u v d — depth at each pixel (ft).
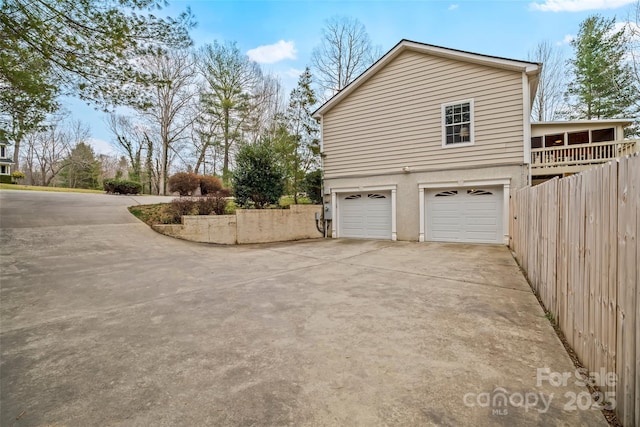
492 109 29.40
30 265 18.74
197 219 29.66
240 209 32.19
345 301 13.03
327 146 39.06
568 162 36.24
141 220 32.37
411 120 33.40
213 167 92.89
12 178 82.38
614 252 6.24
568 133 43.37
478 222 30.48
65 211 32.63
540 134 43.37
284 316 11.36
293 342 9.21
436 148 32.12
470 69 30.30
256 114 84.89
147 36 22.35
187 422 5.87
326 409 6.18
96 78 22.61
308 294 14.11
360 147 36.63
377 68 34.88
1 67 19.56
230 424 5.81
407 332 9.81
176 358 8.38
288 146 41.06
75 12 19.61
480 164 29.99
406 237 33.81
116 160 108.27
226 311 11.98
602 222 6.87
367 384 7.02
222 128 82.64
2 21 17.92
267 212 33.78
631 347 5.47
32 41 19.39
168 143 81.25
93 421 5.95
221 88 79.82
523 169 28.27
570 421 5.82
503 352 8.48
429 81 32.37
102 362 8.21
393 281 16.26
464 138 30.81
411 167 33.42
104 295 14.08
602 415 6.03
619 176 6.13
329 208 38.73
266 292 14.47
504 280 16.19
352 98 37.11
